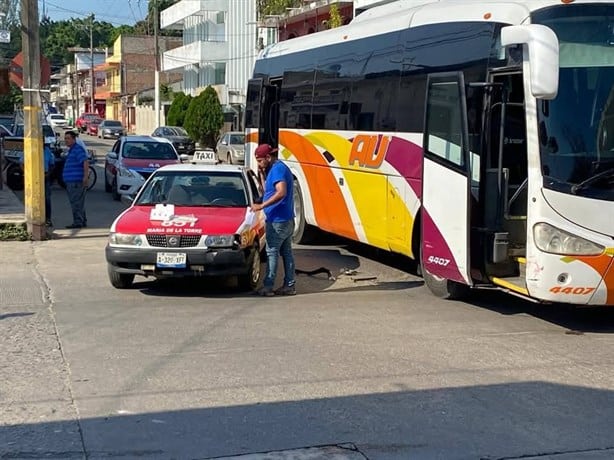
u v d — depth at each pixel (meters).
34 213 15.66
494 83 9.28
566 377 7.30
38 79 15.52
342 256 14.86
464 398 6.70
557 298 8.45
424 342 8.48
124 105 85.62
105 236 16.25
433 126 10.16
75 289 11.22
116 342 8.38
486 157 9.36
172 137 46.16
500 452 5.59
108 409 6.37
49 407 6.40
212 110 51.84
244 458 5.44
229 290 11.38
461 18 10.18
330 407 6.44
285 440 5.75
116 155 23.83
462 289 10.66
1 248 14.77
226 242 10.53
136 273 10.61
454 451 5.60
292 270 11.09
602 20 8.66
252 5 56.44
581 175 8.40
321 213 14.86
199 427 6.00
